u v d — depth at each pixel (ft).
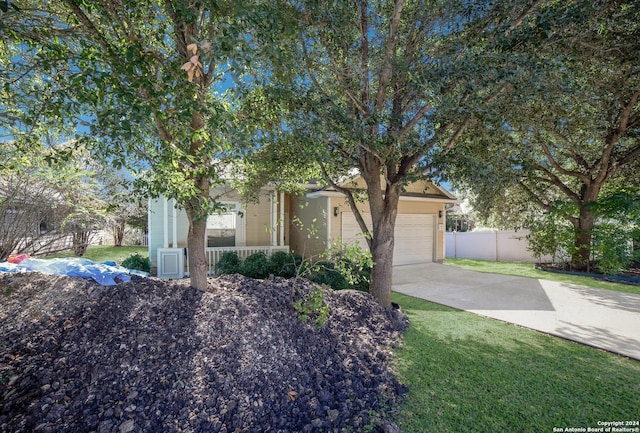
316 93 14.89
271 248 33.37
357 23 16.35
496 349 13.93
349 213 36.68
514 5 13.78
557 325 17.21
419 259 43.01
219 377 9.52
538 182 40.91
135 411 8.13
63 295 12.82
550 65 12.78
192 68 7.25
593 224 35.70
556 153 37.81
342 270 15.93
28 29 8.87
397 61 14.99
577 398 10.14
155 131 9.34
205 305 12.62
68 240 30.37
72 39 10.34
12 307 12.19
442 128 16.33
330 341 13.20
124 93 7.41
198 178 12.60
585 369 12.10
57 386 8.60
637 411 9.45
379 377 11.21
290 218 42.14
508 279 31.50
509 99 14.10
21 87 9.65
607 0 13.52
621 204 31.60
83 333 10.57
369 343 13.85
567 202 36.91
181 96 8.65
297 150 16.80
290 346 11.93
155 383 9.05
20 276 14.55
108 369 9.27
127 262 28.86
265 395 9.37
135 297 12.61
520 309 20.48
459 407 9.66
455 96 14.06
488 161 16.78
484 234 53.93
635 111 30.55
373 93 18.94
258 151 15.93
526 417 9.18
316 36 15.90
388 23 16.61
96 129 7.64
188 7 8.34
